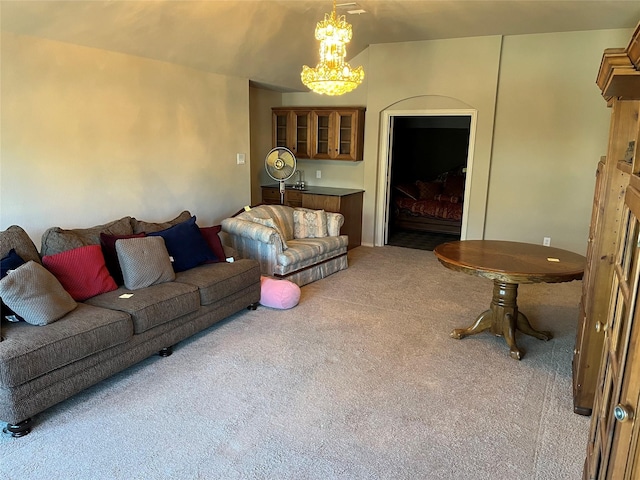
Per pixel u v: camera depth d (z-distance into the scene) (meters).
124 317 2.72
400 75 5.95
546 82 5.23
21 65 3.22
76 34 3.44
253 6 4.07
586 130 5.15
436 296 4.41
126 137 4.07
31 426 2.34
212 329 3.58
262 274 4.55
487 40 5.37
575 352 2.92
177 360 3.07
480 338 3.47
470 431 2.36
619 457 1.06
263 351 3.21
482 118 5.57
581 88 5.09
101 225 3.66
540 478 2.04
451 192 7.77
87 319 2.61
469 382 2.84
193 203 4.90
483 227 5.82
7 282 2.43
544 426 2.41
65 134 3.58
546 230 5.54
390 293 4.48
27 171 3.36
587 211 5.30
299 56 5.45
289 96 6.95
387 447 2.23
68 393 2.45
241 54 4.83
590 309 2.38
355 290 4.57
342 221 5.32
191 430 2.34
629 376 1.02
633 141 2.16
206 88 4.86
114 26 3.53
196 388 2.73
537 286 4.82
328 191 6.45
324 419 2.45
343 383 2.81
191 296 3.21
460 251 3.46
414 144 8.67
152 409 2.52
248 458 2.15
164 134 4.45
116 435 2.29
